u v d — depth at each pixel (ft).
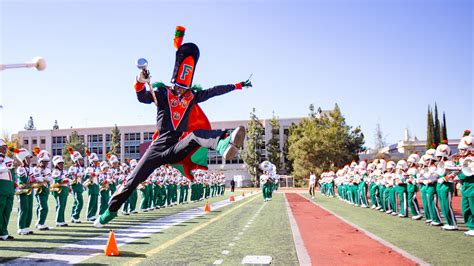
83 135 263.70
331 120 183.52
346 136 186.19
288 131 239.30
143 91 19.04
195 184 95.86
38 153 40.91
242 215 53.11
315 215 52.49
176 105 19.45
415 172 46.42
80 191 47.21
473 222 33.12
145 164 19.12
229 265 22.12
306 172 174.70
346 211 59.16
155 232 36.83
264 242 30.09
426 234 33.99
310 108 185.78
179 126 19.38
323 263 22.38
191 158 19.12
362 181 69.05
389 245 28.25
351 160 184.34
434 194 40.14
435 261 22.56
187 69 19.70
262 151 246.68
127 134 257.55
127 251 26.94
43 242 31.35
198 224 42.93
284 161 232.12
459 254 24.68
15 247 28.96
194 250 27.04
